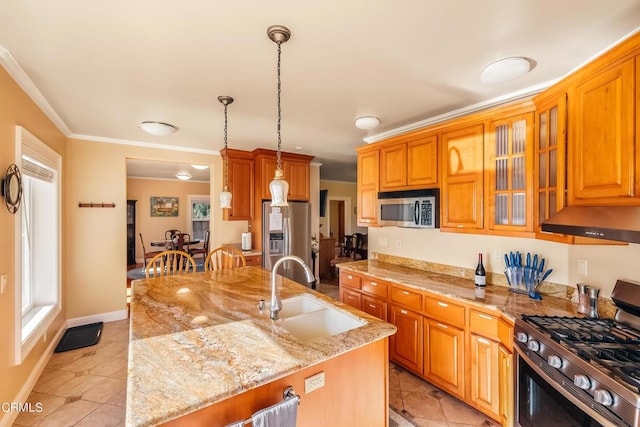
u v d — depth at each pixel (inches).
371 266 129.0
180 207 340.5
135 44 65.6
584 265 77.2
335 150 181.6
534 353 59.2
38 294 117.0
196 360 46.4
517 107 82.2
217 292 85.4
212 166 179.8
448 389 86.4
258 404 44.0
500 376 73.3
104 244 148.9
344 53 69.4
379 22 57.7
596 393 43.6
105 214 148.9
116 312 151.9
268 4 52.6
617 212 51.0
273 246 173.8
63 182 133.5
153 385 39.6
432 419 79.4
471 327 81.0
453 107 104.4
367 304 115.5
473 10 54.1
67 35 62.0
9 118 76.5
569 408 50.4
